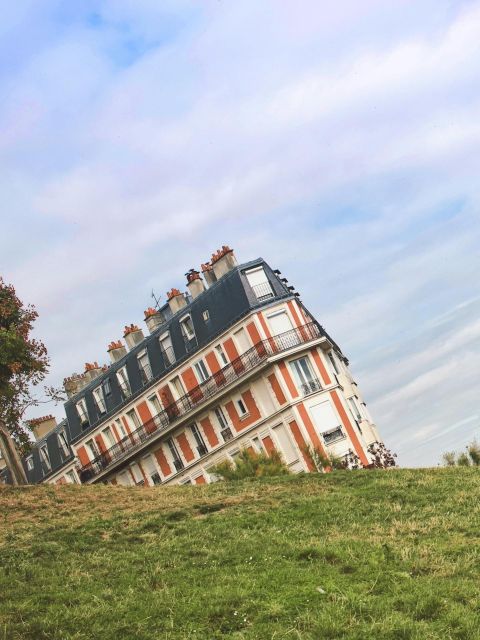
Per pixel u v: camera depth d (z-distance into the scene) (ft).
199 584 46.24
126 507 78.89
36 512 79.97
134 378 203.51
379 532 56.85
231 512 69.62
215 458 185.98
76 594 46.88
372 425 202.18
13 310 116.06
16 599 47.06
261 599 41.75
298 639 35.47
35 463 239.91
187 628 38.91
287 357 172.14
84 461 220.43
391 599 39.58
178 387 192.75
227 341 179.52
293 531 59.93
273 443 173.99
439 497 67.97
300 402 170.09
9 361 112.27
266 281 178.81
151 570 50.80
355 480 82.43
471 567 44.65
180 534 62.75
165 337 195.00
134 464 207.31
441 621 36.40
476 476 78.33
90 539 62.95
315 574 45.32
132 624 40.19
